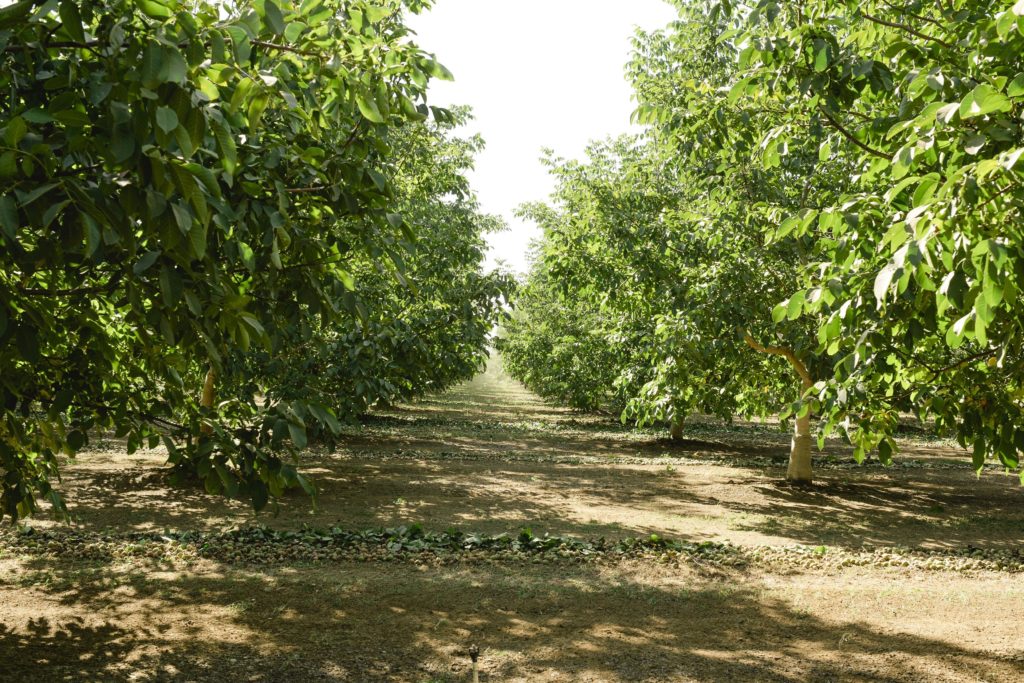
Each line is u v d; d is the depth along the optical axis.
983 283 2.63
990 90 2.40
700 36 11.43
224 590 6.73
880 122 4.84
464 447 19.73
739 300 11.21
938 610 6.60
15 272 3.88
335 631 5.76
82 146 2.15
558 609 6.43
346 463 15.56
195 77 2.36
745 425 29.81
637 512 11.55
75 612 6.08
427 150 14.55
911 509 12.27
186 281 2.99
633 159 14.39
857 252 4.41
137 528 9.13
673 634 5.86
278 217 3.49
